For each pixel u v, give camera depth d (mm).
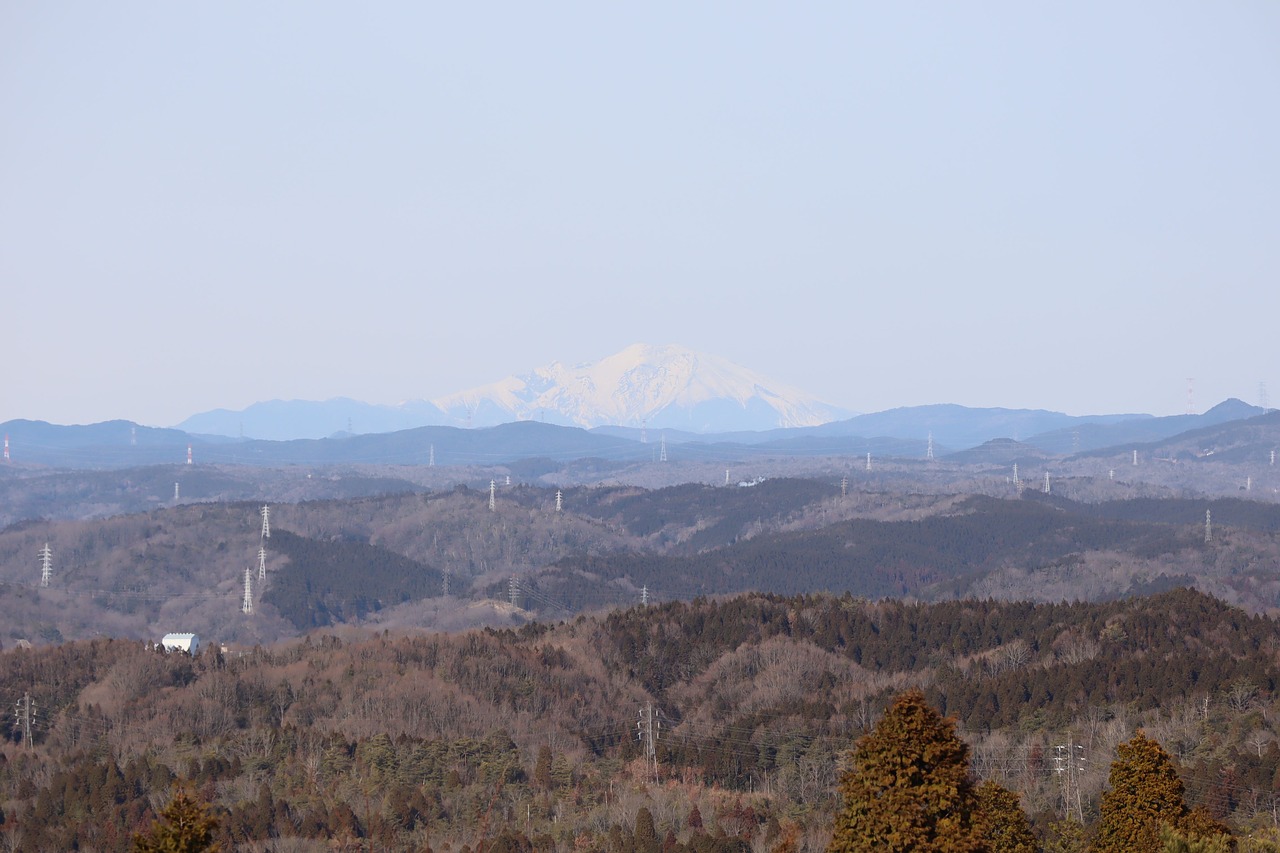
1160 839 165875
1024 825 172375
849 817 140750
